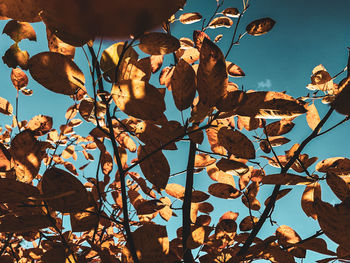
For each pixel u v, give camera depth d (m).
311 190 0.69
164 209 0.86
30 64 0.55
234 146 0.64
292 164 0.73
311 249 0.60
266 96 0.56
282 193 0.77
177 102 0.61
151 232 0.60
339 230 0.53
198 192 0.83
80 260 0.63
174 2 0.40
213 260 0.80
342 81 0.57
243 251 0.71
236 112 0.56
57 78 0.56
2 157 0.60
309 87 0.83
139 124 0.67
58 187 0.55
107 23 0.40
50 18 0.50
